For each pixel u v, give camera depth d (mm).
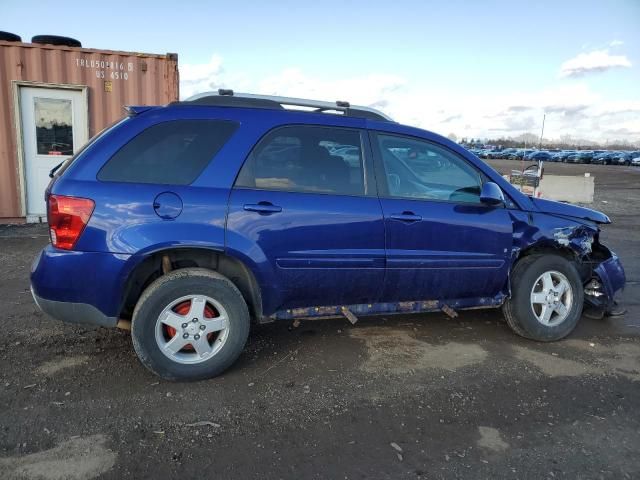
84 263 3287
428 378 3773
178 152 3533
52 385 3447
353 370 3859
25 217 9484
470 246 4191
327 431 3047
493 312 5316
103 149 3404
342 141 3928
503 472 2729
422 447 2926
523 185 13438
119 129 3479
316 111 3998
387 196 3977
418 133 4203
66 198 3271
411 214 3971
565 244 4570
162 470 2639
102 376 3604
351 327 4738
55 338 4254
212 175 3533
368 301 4059
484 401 3467
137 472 2615
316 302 3904
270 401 3363
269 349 4180
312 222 3680
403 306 4180
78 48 9227
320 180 3814
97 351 4020
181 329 3488
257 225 3549
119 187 3346
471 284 4289
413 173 4184
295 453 2826
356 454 2840
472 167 4352
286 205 3629
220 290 3523
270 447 2871
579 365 4109
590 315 5266
